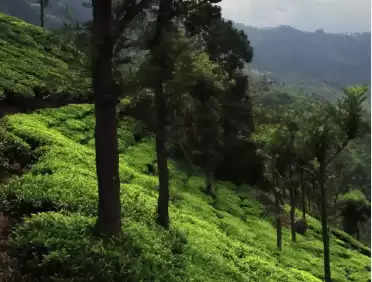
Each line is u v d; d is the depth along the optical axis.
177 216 30.52
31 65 53.69
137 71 19.61
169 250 19.80
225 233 35.88
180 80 20.77
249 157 62.50
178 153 55.88
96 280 14.52
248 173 63.38
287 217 56.12
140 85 20.12
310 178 59.47
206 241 26.05
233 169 62.09
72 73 18.64
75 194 21.88
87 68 17.14
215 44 58.69
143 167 43.38
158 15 21.05
